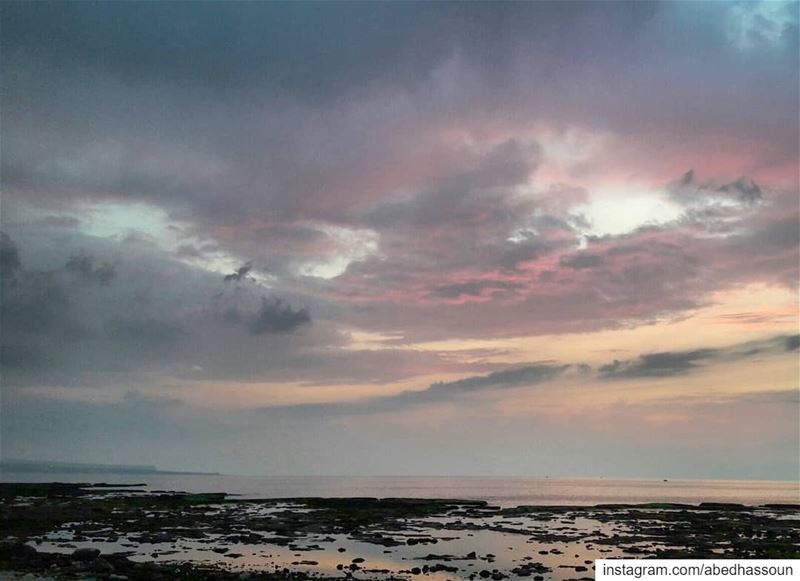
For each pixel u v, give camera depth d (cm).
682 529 6644
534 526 7162
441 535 6212
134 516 7719
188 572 3762
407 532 6481
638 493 18988
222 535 5959
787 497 16500
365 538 5888
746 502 13425
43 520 6981
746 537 5816
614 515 8812
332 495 15662
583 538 5878
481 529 6812
